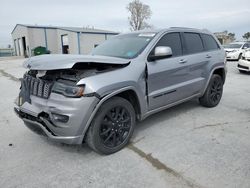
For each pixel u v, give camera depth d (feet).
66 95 9.23
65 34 105.40
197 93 15.60
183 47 14.30
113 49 13.32
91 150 11.09
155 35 12.98
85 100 9.17
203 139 11.87
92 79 9.50
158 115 15.62
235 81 28.45
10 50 144.77
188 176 8.79
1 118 15.89
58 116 9.34
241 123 13.98
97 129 9.89
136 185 8.43
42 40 109.70
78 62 9.05
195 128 13.33
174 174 8.95
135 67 11.14
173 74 13.16
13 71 44.06
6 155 10.74
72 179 8.89
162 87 12.70
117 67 10.69
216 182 8.39
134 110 11.44
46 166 9.80
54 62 9.30
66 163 10.00
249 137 12.00
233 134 12.40
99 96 9.45
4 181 8.83
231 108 17.03
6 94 23.58
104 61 9.85
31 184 8.64
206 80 15.98
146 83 11.66
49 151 11.06
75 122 9.21
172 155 10.35
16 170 9.53
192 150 10.74
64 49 109.40
